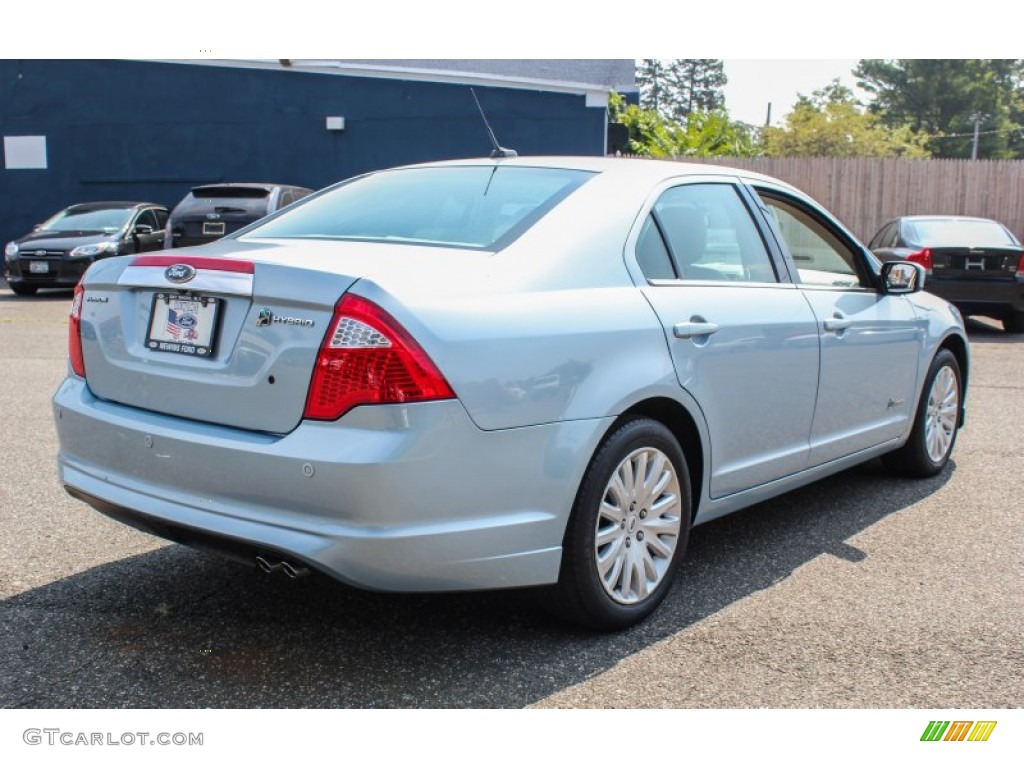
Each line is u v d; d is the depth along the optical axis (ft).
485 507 9.63
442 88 60.59
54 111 64.18
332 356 9.08
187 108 63.21
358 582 9.26
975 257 38.29
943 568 13.44
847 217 61.77
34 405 22.74
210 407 9.84
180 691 9.81
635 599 11.35
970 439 21.33
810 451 14.28
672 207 12.51
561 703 9.71
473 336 9.49
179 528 9.87
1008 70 225.97
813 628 11.44
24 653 10.48
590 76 66.69
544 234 11.00
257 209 42.29
